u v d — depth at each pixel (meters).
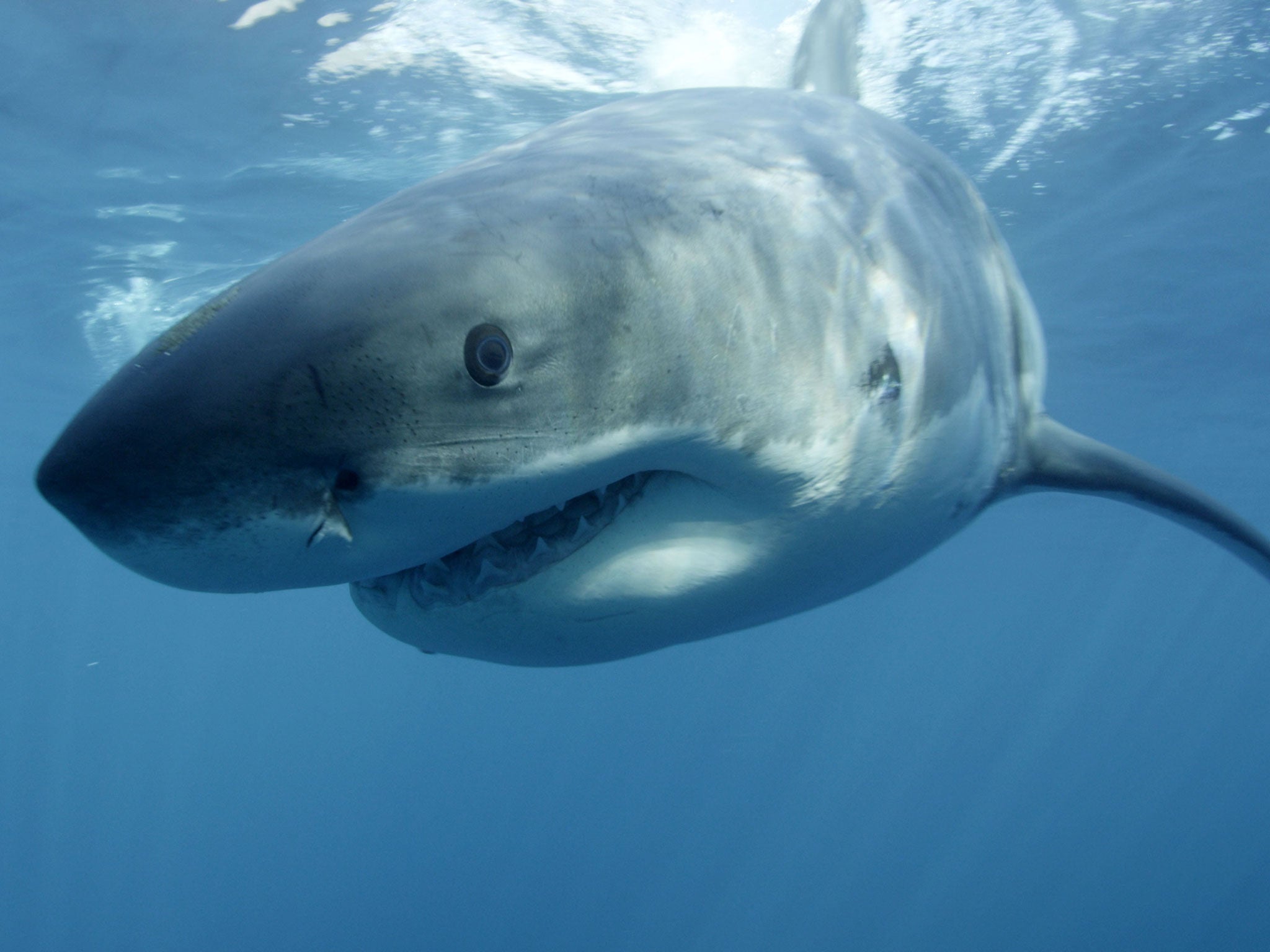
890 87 7.59
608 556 1.40
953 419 1.90
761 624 1.90
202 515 1.01
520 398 1.13
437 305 1.10
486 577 1.40
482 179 1.40
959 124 8.16
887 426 1.64
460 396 1.09
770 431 1.39
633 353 1.22
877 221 1.76
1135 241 10.33
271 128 8.52
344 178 9.48
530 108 8.23
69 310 12.35
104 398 1.05
